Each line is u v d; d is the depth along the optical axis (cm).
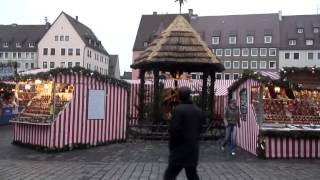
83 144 1741
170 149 823
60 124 1644
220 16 10538
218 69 2186
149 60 2105
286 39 10119
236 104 1744
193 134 811
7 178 1073
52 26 10650
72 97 1691
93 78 1770
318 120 1662
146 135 2086
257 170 1256
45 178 1084
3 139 2094
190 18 10556
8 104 2981
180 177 1104
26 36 11869
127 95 2006
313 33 10125
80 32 10762
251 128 1661
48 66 10606
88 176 1119
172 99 2161
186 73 2380
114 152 1641
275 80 1552
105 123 1861
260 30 10169
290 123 1634
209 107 2230
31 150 1695
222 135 2152
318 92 1742
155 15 10194
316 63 9962
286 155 1530
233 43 10169
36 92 2027
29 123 1708
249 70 1716
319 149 1539
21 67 11725
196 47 2150
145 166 1296
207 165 1358
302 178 1123
